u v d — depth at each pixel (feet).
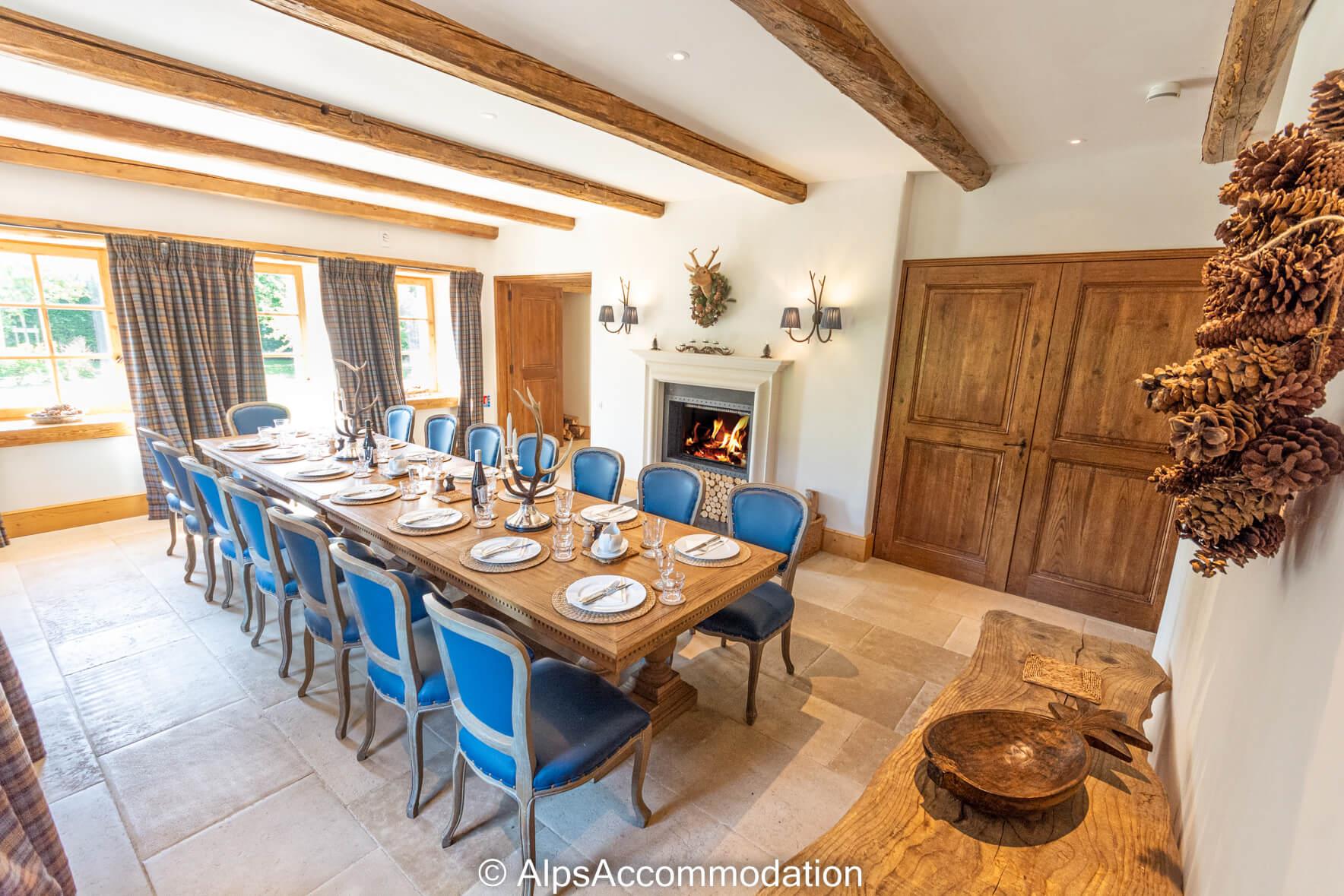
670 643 8.08
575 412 28.19
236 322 15.97
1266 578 3.54
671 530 9.17
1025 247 11.44
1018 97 8.36
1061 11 6.17
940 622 11.26
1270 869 2.40
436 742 7.72
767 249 14.33
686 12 6.48
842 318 13.42
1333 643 2.34
